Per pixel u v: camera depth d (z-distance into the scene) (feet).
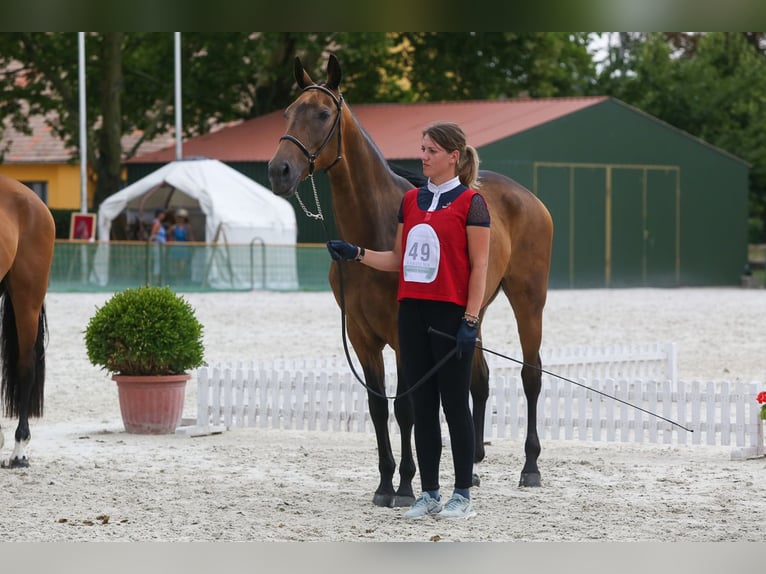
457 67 153.79
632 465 33.53
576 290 120.98
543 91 159.33
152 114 150.41
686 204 131.85
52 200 159.43
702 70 167.94
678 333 73.36
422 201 25.18
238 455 35.09
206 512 26.73
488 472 32.48
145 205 113.39
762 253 186.80
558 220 120.78
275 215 107.34
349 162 26.68
